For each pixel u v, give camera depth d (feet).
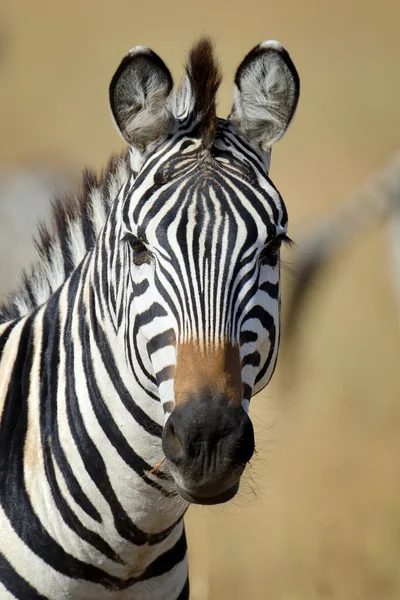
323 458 65.00
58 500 26.53
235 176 24.64
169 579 28.25
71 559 26.61
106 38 204.54
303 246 70.33
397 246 76.33
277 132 26.17
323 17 219.00
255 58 25.64
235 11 222.69
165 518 26.73
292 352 59.00
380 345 82.28
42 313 29.17
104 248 27.40
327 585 48.32
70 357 27.53
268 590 48.62
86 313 27.55
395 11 225.76
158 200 24.25
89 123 161.07
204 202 23.98
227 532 52.60
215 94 25.05
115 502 26.40
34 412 27.50
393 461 64.85
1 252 69.51
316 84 169.07
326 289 71.20
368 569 49.96
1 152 133.08
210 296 23.50
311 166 136.46
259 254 24.31
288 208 112.88
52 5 225.56
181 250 23.65
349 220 73.61
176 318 23.61
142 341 24.64
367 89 167.02
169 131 25.55
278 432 62.64
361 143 146.20
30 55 192.95
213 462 22.25
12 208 71.41
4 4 224.74
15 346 28.84
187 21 213.87
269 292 24.94
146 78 24.98
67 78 181.68
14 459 27.17
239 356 23.65
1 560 26.68
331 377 76.13
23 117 160.86
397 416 71.77
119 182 30.32
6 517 26.84
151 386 24.98
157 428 25.68
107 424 26.22
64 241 31.17
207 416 22.22
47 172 77.61
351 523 54.90
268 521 54.70
